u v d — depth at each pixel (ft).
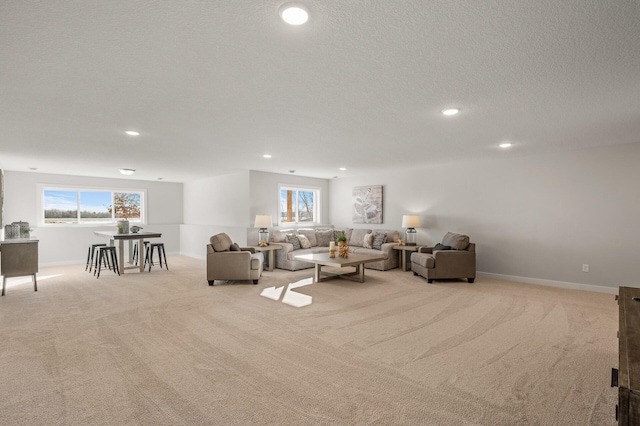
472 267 18.31
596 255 16.30
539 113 10.82
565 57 7.05
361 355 9.02
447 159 19.45
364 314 12.63
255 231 23.68
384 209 25.49
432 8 5.36
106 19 5.60
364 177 26.76
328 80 8.26
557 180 17.44
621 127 12.48
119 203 28.89
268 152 17.30
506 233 19.20
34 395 7.01
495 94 9.17
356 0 5.13
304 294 15.79
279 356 8.94
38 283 18.42
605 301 14.44
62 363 8.48
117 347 9.50
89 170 23.57
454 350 9.36
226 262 17.72
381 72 7.80
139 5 5.22
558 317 12.26
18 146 15.53
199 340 10.03
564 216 17.22
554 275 17.54
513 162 18.94
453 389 7.32
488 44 6.52
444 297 15.21
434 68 7.60
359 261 17.90
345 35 6.19
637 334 4.49
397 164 21.40
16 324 11.46
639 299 6.23
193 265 24.79
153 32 6.03
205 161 20.07
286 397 6.97
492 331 10.84
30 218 24.29
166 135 13.61
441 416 6.35
